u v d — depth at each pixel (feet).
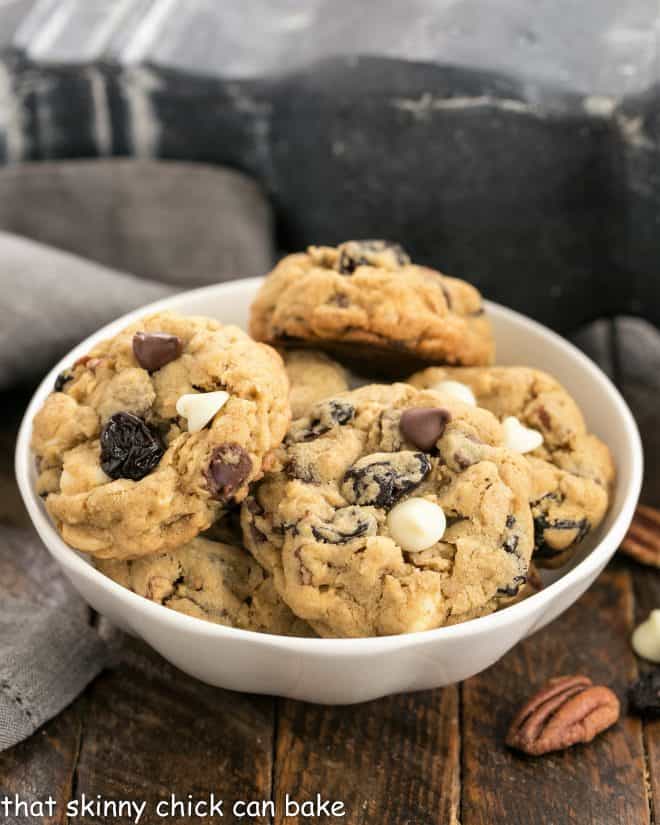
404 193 1.57
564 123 1.46
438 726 1.20
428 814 1.13
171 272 1.61
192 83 1.63
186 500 1.09
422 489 1.13
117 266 1.63
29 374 1.47
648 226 1.49
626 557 1.35
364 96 1.53
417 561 1.09
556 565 1.20
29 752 1.17
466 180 1.54
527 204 1.53
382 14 1.56
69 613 1.28
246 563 1.15
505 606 1.12
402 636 1.05
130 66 1.64
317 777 1.16
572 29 1.49
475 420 1.15
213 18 1.66
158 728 1.19
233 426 1.09
